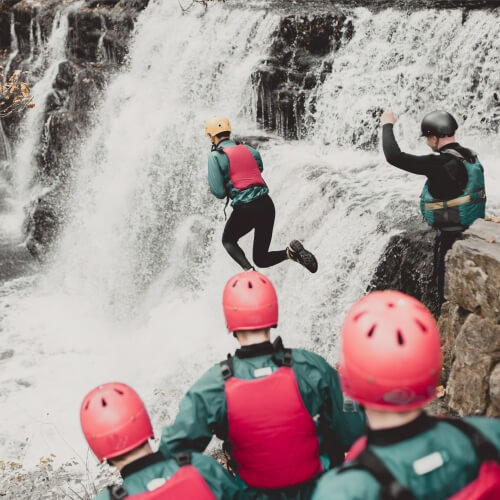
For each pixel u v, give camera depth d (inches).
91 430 82.4
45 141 539.8
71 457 257.6
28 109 563.8
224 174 184.1
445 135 160.2
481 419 61.2
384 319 59.3
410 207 245.3
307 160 317.7
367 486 55.4
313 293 269.0
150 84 484.7
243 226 186.7
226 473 85.4
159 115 435.8
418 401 57.9
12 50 673.0
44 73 616.1
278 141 368.8
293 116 378.6
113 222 434.9
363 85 358.6
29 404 302.4
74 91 522.0
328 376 95.2
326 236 269.0
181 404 94.7
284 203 306.0
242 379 92.9
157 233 404.5
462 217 163.6
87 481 224.7
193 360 299.1
